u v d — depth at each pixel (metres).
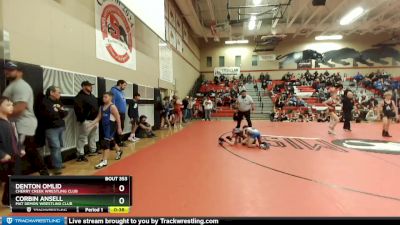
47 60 4.42
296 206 2.50
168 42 12.04
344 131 8.57
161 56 10.94
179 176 3.54
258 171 3.77
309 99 17.70
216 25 16.67
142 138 7.53
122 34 7.27
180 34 14.99
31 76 3.88
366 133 8.03
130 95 7.62
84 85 4.84
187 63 17.52
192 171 3.79
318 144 6.05
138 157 4.80
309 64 22.69
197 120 15.31
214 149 5.54
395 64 21.61
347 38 22.19
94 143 5.31
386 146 5.77
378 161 4.34
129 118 7.23
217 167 4.01
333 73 22.44
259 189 3.00
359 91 19.33
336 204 2.55
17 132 3.15
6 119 2.69
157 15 8.20
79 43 5.34
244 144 6.07
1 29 3.49
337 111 13.22
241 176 3.52
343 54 22.30
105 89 6.14
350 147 5.65
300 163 4.22
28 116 3.27
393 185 3.12
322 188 3.02
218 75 23.56
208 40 23.66
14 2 3.73
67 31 4.95
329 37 19.69
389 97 7.36
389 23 17.20
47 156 4.20
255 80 22.61
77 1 5.28
